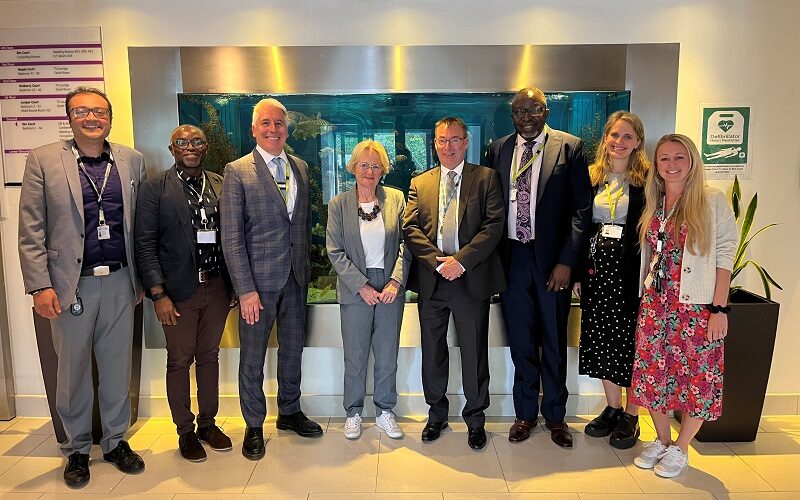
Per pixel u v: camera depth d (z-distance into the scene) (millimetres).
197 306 2871
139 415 3416
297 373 3148
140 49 3145
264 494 2619
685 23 3186
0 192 3268
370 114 3252
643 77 3182
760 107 3240
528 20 3184
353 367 3102
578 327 3344
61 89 3199
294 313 3031
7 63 3188
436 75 3186
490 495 2600
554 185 2877
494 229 2846
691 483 2691
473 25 3188
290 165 2938
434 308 2986
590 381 3422
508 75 3182
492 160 3041
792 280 3346
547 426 3189
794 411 3398
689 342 2664
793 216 3309
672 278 2691
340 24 3188
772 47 3203
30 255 2594
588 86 3186
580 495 2598
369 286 2973
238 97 3211
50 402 3000
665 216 2732
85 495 2625
